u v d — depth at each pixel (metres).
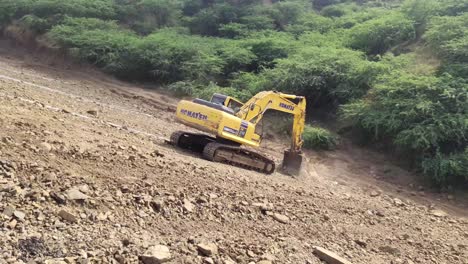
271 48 18.34
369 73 13.56
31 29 21.83
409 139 10.48
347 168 10.87
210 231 4.72
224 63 17.80
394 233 6.51
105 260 3.55
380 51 17.41
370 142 12.15
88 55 18.84
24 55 20.64
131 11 24.28
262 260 4.27
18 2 23.27
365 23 18.23
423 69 12.96
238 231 4.95
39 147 5.47
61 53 19.83
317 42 18.20
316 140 12.05
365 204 7.84
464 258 5.96
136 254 3.75
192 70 17.36
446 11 16.72
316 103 14.65
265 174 8.66
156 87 17.73
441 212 8.35
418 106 10.79
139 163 6.14
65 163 5.24
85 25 21.22
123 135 8.31
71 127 7.42
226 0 27.52
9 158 4.77
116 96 15.25
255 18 23.38
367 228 6.43
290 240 5.04
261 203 6.00
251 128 8.62
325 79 14.28
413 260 5.54
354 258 5.11
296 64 14.94
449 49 12.90
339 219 6.47
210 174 6.70
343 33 19.19
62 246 3.58
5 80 12.98
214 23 24.61
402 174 10.48
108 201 4.57
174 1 25.81
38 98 10.51
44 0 23.06
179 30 23.17
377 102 12.21
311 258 4.73
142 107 14.17
